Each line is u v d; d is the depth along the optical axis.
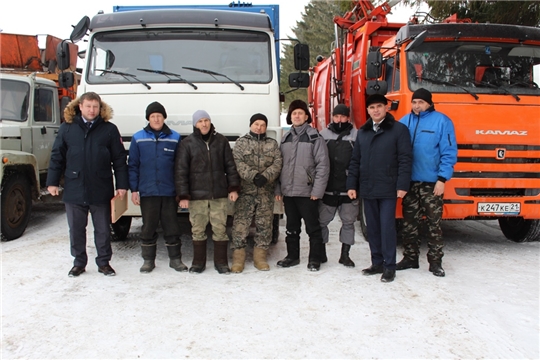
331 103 9.12
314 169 5.13
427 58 5.93
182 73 5.50
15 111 7.54
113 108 5.38
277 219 6.36
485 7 10.43
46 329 3.74
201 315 3.99
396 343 3.50
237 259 5.21
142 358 3.29
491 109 5.64
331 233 7.15
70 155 4.76
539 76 5.98
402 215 5.34
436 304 4.23
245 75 5.55
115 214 5.03
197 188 5.00
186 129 5.39
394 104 5.94
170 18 5.54
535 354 3.34
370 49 6.86
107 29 5.57
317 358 3.28
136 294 4.48
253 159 5.02
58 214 8.62
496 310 4.09
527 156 5.67
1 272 5.13
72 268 5.06
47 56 9.62
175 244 5.23
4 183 6.42
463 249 6.16
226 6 7.47
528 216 5.72
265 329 3.72
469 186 5.60
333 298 4.38
